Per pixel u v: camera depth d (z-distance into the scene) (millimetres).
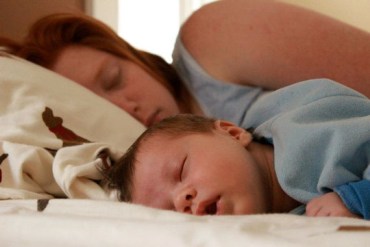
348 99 761
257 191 668
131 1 2006
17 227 406
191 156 693
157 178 704
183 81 1172
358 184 594
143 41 2066
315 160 676
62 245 378
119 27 1956
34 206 548
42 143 798
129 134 938
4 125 817
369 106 757
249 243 326
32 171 729
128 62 1110
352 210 578
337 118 739
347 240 326
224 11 1146
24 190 695
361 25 1953
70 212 505
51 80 955
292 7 1099
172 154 708
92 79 1078
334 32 1033
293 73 1019
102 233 372
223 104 1072
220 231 345
